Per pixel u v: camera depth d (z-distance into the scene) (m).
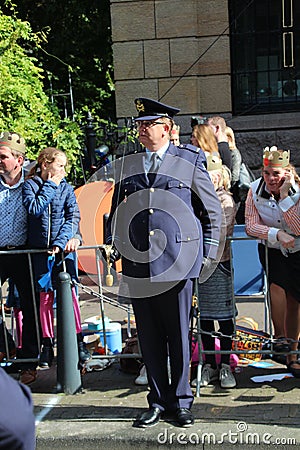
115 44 11.03
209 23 10.87
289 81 10.93
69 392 5.75
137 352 6.07
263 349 6.17
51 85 16.91
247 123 10.93
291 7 10.77
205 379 5.77
